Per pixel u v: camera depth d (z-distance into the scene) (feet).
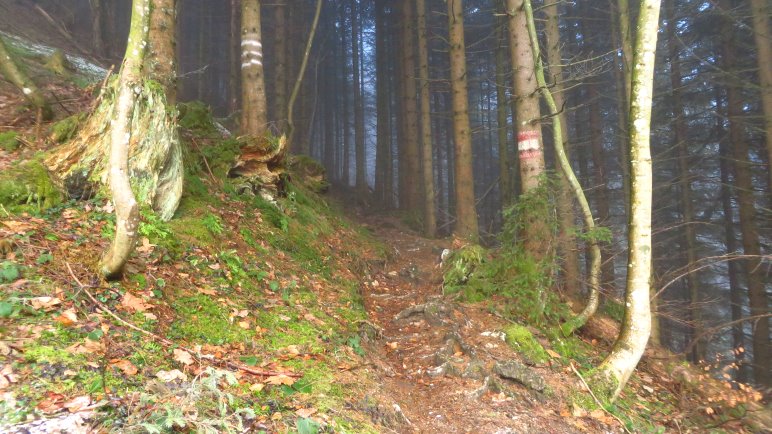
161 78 22.71
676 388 20.68
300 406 10.61
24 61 31.89
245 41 30.94
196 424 8.18
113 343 10.07
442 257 29.01
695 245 51.03
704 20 48.73
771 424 18.51
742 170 43.06
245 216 22.59
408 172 61.82
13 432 6.89
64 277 11.55
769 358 38.52
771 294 41.60
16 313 9.82
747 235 41.63
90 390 8.37
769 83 32.71
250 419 9.40
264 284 17.51
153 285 13.03
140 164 16.44
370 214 61.98
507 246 23.12
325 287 21.01
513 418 13.52
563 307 22.74
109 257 11.83
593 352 21.09
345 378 12.84
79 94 29.63
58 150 17.60
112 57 51.31
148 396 8.35
